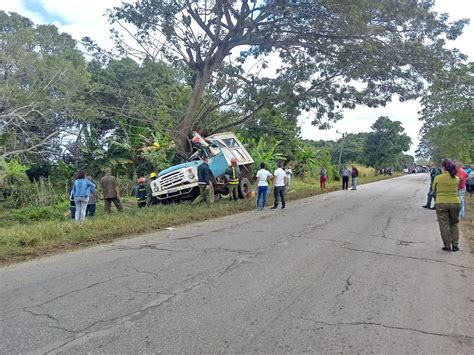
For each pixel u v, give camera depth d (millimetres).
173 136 18578
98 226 9141
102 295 4984
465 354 3619
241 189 16375
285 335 3918
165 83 20422
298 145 34688
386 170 67812
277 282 5551
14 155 22250
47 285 5406
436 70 16531
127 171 23266
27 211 14375
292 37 17719
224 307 4602
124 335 3885
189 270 6086
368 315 4461
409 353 3613
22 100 21031
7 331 3980
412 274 6125
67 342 3744
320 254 7238
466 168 18984
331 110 20359
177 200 14711
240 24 16656
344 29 15406
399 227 10516
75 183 10641
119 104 22203
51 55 24609
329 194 22125
